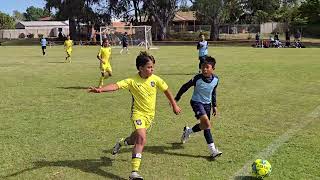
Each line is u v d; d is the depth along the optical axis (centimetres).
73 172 588
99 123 888
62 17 6500
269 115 962
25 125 873
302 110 1020
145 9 6431
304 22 6925
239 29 6938
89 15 6359
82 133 803
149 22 6612
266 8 6812
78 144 727
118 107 1070
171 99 600
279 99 1180
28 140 753
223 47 4753
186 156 659
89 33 6719
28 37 9219
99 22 6525
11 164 622
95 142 739
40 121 911
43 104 1122
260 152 675
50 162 631
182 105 1102
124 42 3806
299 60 2644
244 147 704
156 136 778
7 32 9406
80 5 6278
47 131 820
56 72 2011
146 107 576
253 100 1166
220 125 865
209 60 648
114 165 619
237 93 1293
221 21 6122
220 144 724
